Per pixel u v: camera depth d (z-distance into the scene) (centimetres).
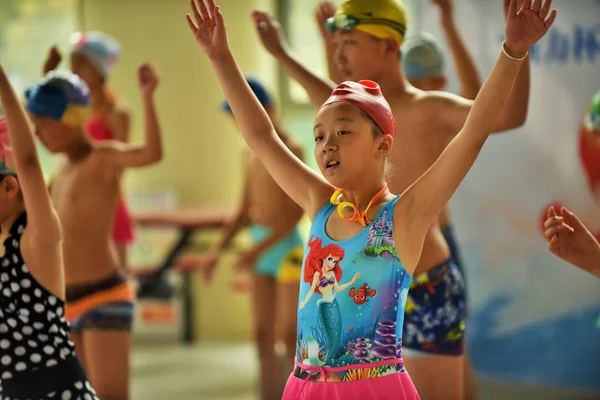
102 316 519
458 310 425
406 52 569
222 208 991
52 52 564
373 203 313
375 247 306
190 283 1002
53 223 363
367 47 413
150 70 538
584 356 714
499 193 740
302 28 1011
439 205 299
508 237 738
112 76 1025
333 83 477
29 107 529
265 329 714
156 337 1000
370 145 309
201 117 1002
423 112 416
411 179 418
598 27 705
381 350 304
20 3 1073
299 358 316
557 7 718
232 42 982
